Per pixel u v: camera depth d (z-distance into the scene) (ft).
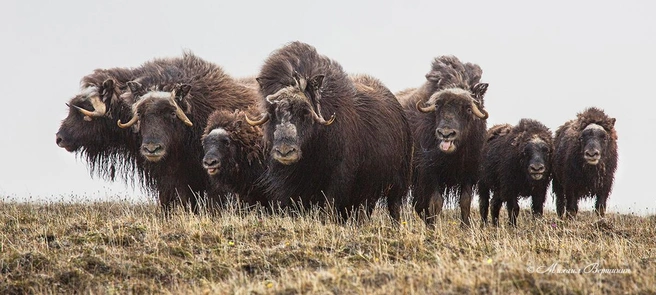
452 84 190.80
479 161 197.36
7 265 137.39
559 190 243.40
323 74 167.22
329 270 128.67
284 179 171.01
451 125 185.57
